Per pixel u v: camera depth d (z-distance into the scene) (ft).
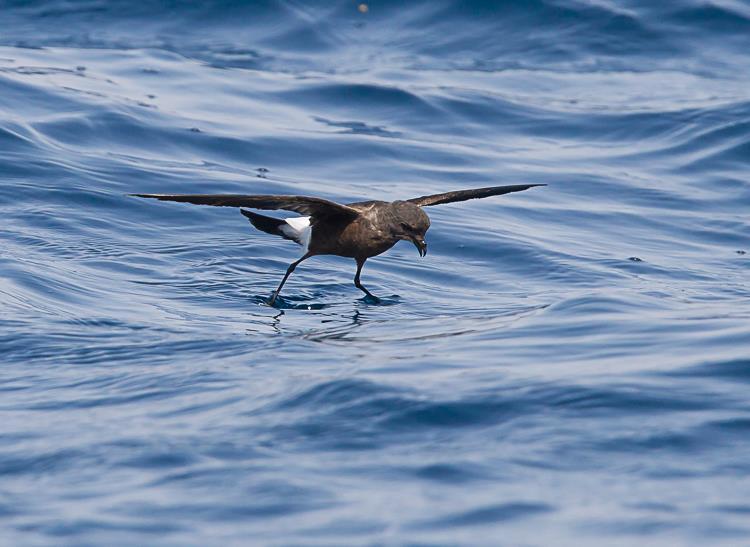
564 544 24.34
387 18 96.27
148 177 64.28
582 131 78.23
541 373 34.55
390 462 28.71
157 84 81.35
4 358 38.68
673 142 75.66
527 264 55.52
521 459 28.63
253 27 94.43
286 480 27.71
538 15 95.09
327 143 73.51
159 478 28.09
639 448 29.07
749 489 26.73
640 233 61.57
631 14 94.43
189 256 53.88
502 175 70.18
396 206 45.24
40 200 59.11
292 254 55.42
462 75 87.35
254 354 39.09
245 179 66.23
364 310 47.47
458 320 44.93
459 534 24.89
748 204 66.74
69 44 88.99
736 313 42.52
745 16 94.12
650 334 38.88
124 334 41.93
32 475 28.66
